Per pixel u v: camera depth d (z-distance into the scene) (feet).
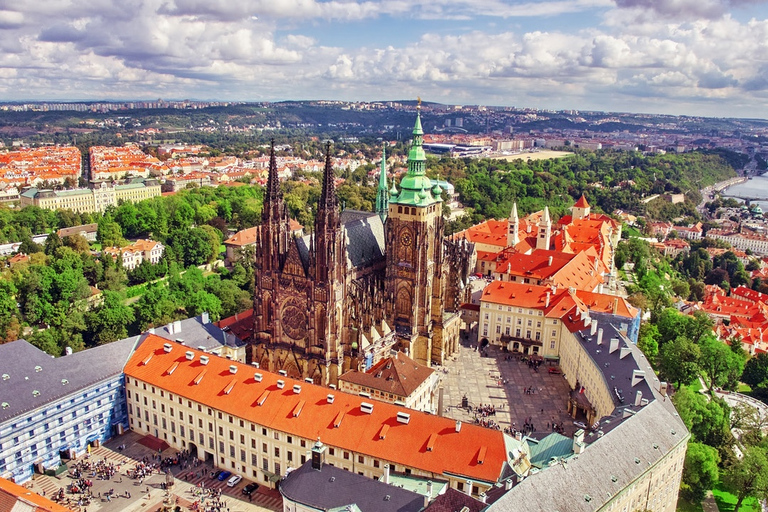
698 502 493.36
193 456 522.47
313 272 574.56
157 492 467.11
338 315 588.50
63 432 510.58
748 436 557.74
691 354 648.38
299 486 377.30
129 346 574.15
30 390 493.77
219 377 511.81
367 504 356.18
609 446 396.98
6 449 469.57
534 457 412.57
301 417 461.37
